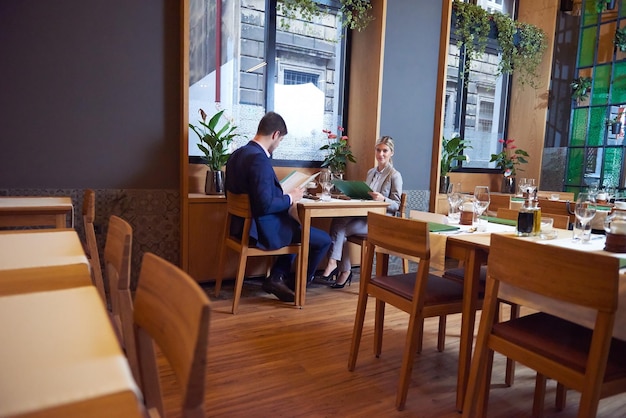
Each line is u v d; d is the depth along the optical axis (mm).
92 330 734
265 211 2654
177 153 3045
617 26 4918
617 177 4938
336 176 3707
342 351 2252
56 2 2637
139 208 2957
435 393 1892
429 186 4219
